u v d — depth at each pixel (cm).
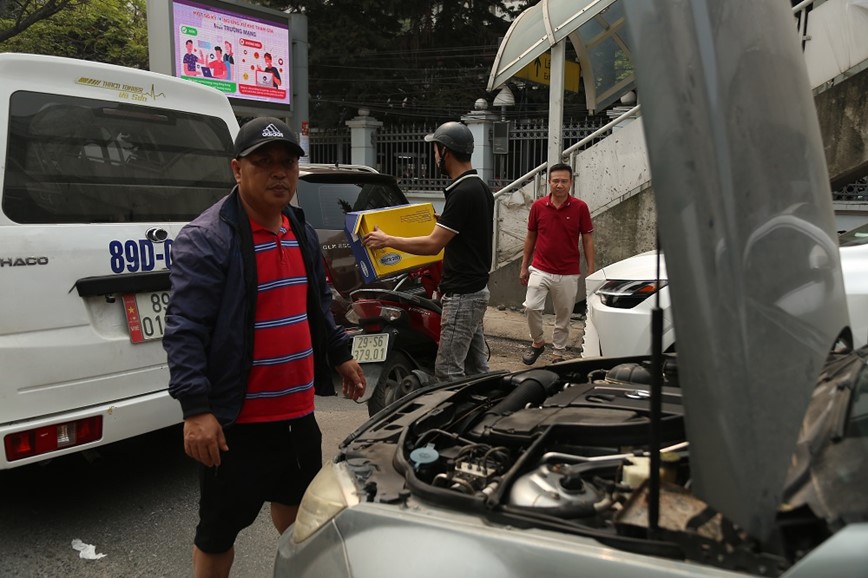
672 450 177
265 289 233
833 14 674
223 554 245
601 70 822
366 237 391
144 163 369
